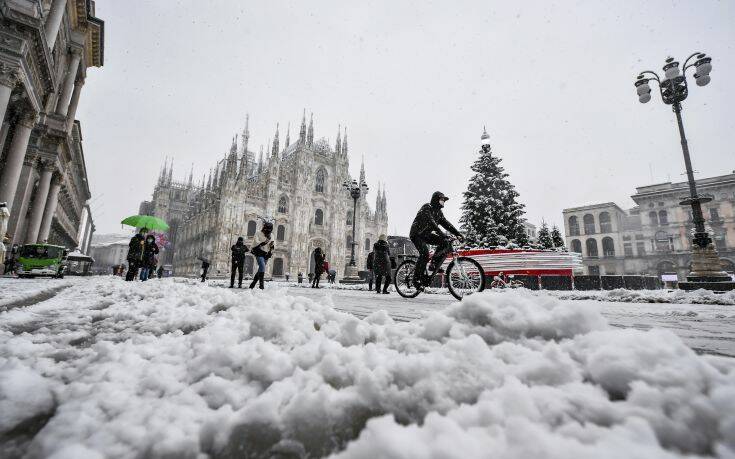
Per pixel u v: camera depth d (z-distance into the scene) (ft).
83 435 3.03
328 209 189.88
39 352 5.83
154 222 47.55
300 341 6.26
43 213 74.59
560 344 4.84
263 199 171.32
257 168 230.68
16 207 60.95
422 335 6.17
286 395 3.91
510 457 2.38
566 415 3.09
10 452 2.81
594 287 38.45
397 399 3.73
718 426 2.68
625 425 2.77
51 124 69.41
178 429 3.15
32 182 64.34
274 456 2.92
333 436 3.20
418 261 21.67
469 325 5.92
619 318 12.83
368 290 41.45
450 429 2.81
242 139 176.65
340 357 4.97
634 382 3.33
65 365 5.13
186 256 214.28
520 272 39.11
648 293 26.40
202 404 3.75
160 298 15.14
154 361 5.34
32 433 3.16
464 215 84.12
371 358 4.78
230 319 8.61
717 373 3.32
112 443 2.93
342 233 190.29
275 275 164.96
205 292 15.67
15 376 4.22
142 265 43.98
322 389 3.78
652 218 174.09
